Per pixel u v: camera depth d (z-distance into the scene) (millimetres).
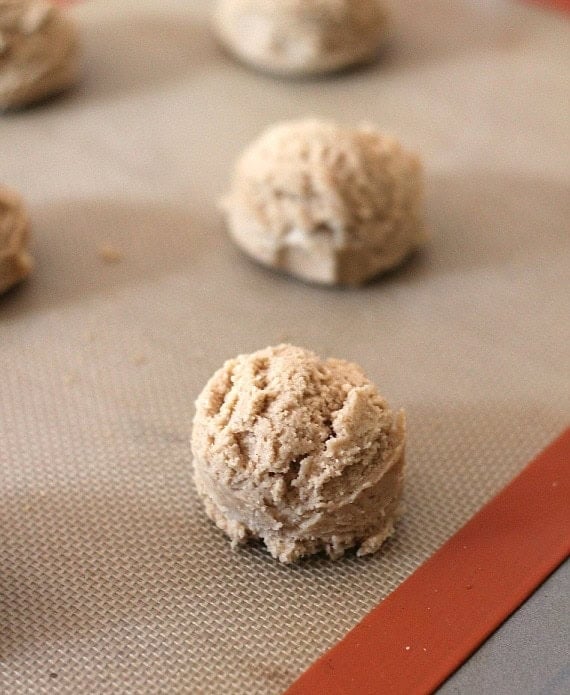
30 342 266
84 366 261
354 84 337
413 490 238
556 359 264
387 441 222
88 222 293
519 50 349
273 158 276
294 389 221
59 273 281
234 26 339
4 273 271
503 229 295
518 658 213
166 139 317
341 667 212
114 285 279
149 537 230
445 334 269
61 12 330
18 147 313
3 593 222
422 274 284
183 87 335
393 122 324
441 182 307
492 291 279
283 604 221
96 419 250
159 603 221
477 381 259
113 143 315
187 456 244
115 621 218
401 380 259
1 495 237
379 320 272
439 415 252
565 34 356
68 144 314
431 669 211
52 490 238
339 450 217
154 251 287
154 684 211
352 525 224
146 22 360
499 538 228
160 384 258
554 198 302
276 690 210
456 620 217
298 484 218
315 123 285
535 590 221
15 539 230
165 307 274
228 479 219
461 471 241
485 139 319
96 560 227
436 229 295
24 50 316
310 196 272
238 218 283
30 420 250
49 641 216
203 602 221
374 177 274
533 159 313
